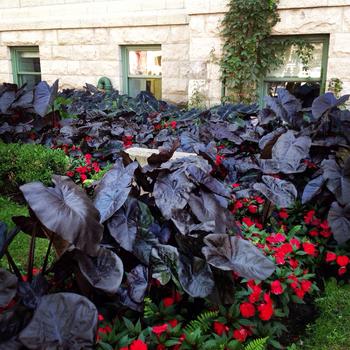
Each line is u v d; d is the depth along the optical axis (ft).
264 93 21.33
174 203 7.79
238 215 10.49
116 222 7.16
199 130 14.82
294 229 9.25
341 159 10.80
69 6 27.04
